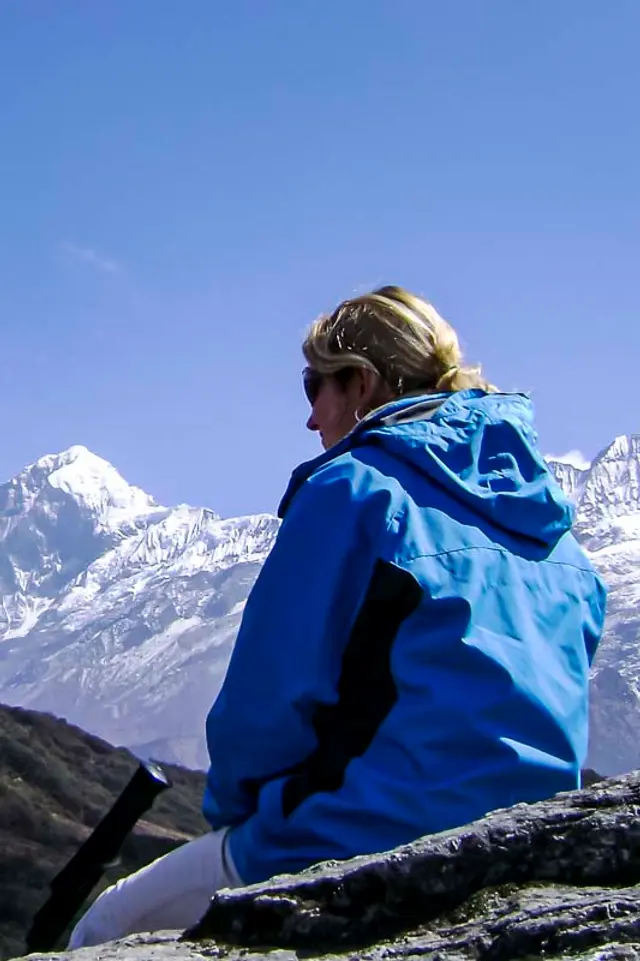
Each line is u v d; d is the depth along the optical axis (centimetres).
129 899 395
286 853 361
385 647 366
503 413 405
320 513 379
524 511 386
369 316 432
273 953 307
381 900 312
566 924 280
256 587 379
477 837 312
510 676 358
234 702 373
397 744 358
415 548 371
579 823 309
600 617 402
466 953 284
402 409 404
